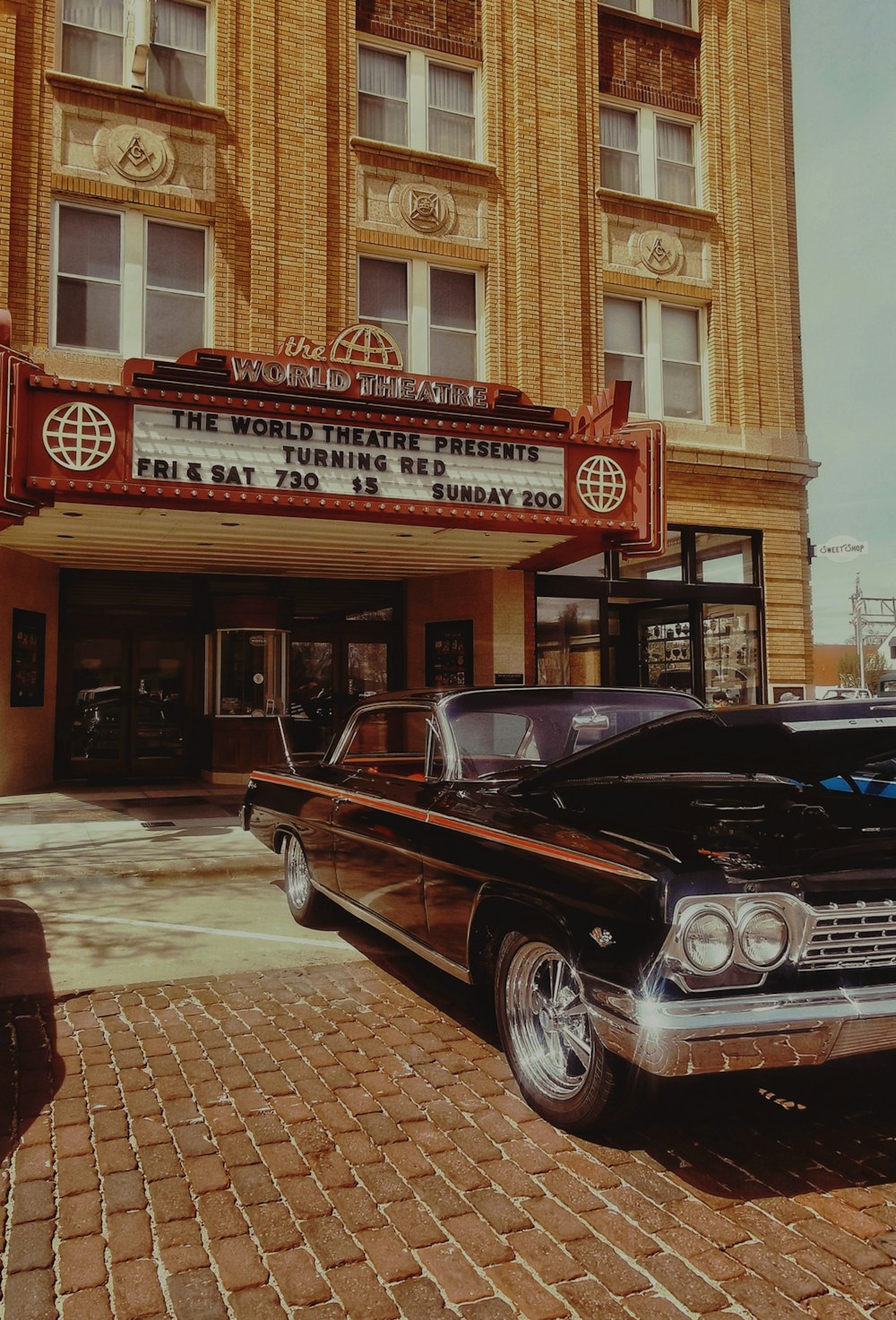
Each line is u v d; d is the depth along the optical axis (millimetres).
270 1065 3758
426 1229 2617
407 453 10031
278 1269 2441
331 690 14820
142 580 13766
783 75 16203
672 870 2809
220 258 12055
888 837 3256
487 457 10398
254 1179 2881
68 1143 3115
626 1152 3064
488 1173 2924
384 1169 2943
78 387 8625
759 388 15281
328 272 12719
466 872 3678
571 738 4672
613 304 14742
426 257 13445
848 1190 2828
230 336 12039
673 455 14281
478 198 13695
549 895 3137
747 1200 2771
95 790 12648
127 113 11688
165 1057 3850
